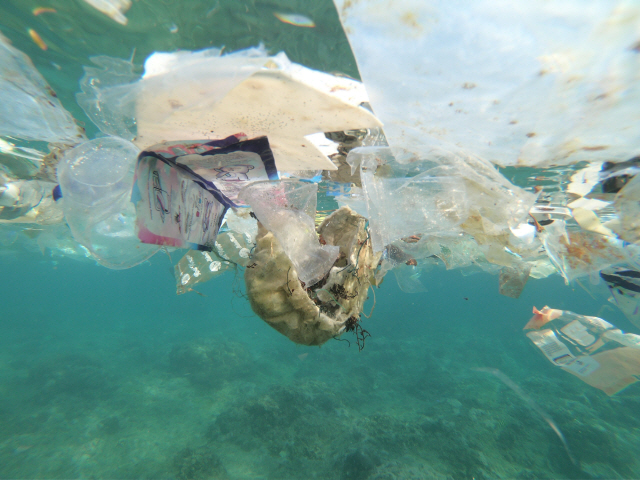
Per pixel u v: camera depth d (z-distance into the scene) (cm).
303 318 186
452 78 161
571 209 524
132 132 295
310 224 194
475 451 1299
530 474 1217
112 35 235
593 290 521
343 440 1388
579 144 234
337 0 132
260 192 180
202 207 230
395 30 139
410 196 288
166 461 1302
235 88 170
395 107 188
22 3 215
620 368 346
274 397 1666
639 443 1427
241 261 363
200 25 219
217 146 175
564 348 388
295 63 232
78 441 1433
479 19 129
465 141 236
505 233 379
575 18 124
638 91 159
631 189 312
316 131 211
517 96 173
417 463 1208
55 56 261
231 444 1391
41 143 438
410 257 458
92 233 236
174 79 163
